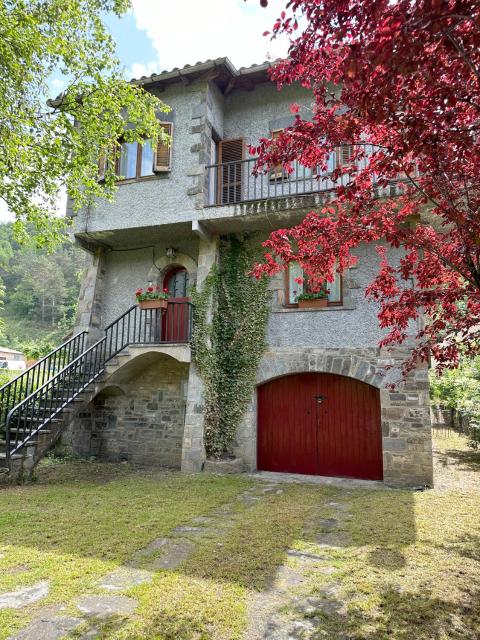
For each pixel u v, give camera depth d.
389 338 4.55
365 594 2.99
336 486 6.71
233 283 8.56
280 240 4.06
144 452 8.80
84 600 2.86
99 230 8.87
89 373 8.31
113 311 9.53
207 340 8.09
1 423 7.26
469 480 7.16
